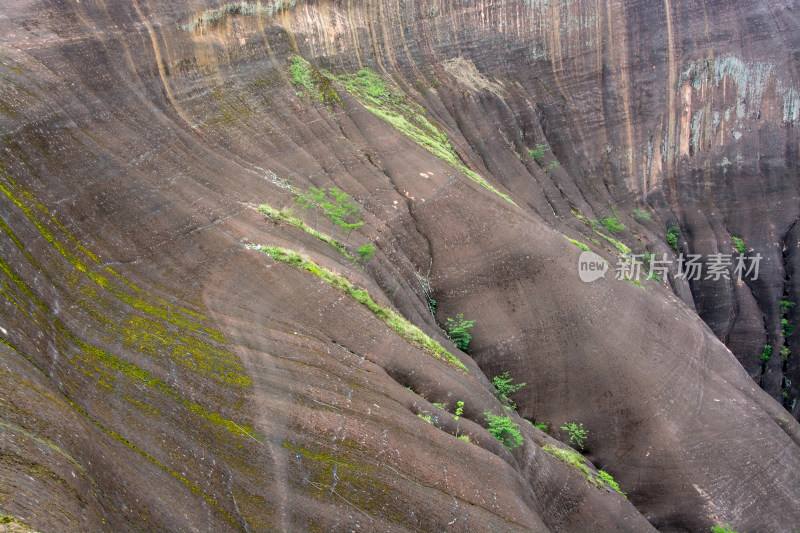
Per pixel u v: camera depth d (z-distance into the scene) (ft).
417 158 81.82
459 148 100.53
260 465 32.96
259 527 30.55
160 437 30.76
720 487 67.87
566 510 55.16
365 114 83.35
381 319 50.62
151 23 64.49
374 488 34.99
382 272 60.13
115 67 57.21
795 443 75.66
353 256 57.88
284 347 40.42
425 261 74.64
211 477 30.96
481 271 74.38
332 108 81.76
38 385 26.48
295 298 45.83
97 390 30.96
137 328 36.22
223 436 33.12
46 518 20.17
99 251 40.27
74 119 47.67
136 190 47.16
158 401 32.50
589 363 71.82
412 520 35.14
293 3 90.53
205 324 39.50
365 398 39.93
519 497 43.55
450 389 49.11
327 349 42.70
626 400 71.05
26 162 40.19
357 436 36.99
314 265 50.24
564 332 72.69
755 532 66.33
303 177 67.72
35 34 52.24
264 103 73.82
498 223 77.05
